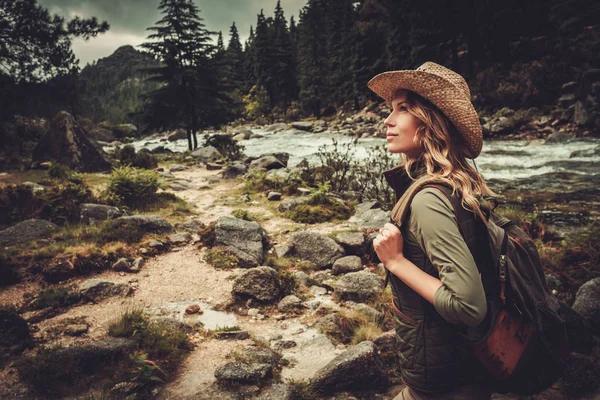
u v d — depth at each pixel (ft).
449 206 3.30
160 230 21.30
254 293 14.56
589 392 8.63
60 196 24.44
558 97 90.27
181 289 15.66
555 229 21.79
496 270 3.44
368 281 14.90
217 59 93.15
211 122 94.48
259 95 198.80
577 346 9.76
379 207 25.36
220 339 11.91
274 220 24.66
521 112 88.43
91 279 15.72
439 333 3.51
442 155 3.58
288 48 201.05
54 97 58.95
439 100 3.51
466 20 120.16
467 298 3.01
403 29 136.56
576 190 31.94
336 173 32.73
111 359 10.27
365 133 93.20
